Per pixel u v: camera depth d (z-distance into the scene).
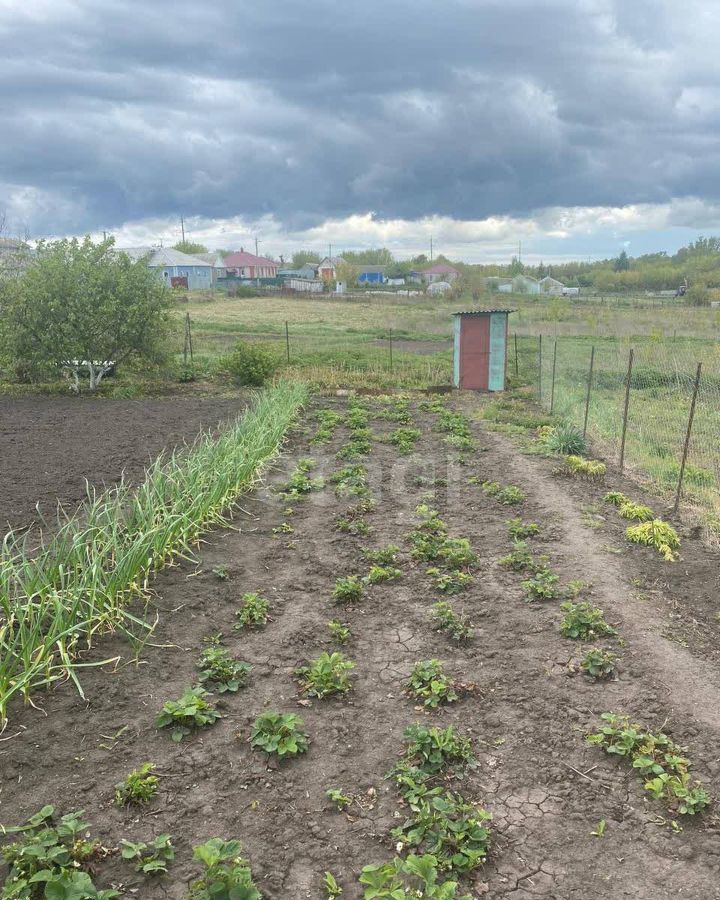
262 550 6.68
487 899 2.93
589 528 7.39
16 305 15.89
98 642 4.81
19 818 3.23
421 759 3.74
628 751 3.78
